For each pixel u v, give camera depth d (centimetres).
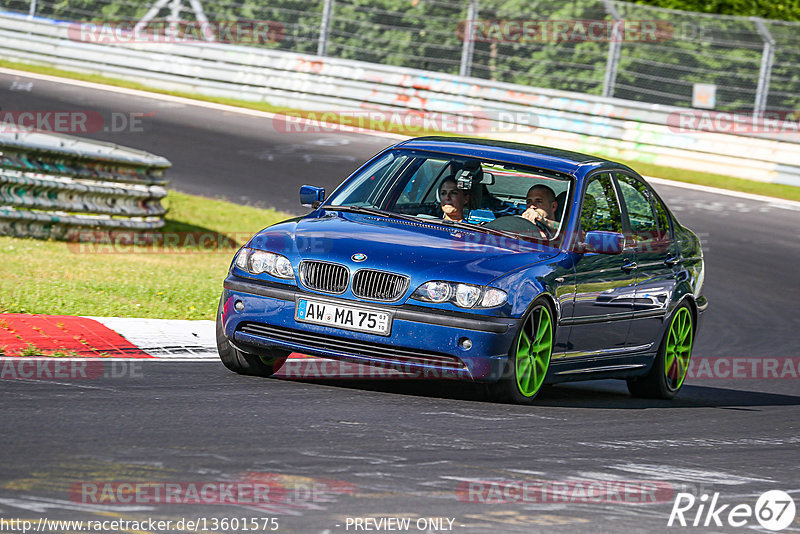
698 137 5884
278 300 1902
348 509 1215
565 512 1282
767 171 5725
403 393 1939
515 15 6856
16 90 6088
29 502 1146
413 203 2181
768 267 4216
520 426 1752
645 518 1295
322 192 2208
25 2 7706
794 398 2434
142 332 2314
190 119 5962
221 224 4231
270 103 6600
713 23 6431
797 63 6294
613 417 1956
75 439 1409
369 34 7194
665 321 2298
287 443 1486
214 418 1600
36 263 3072
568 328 2011
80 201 3597
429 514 1223
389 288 1862
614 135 5991
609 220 2180
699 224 4775
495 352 1852
